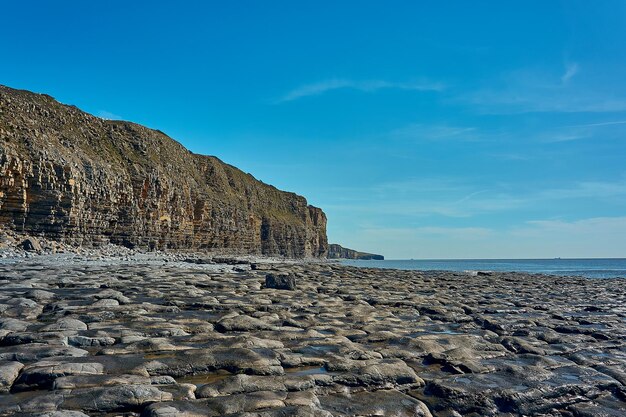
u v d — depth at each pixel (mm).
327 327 12203
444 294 24094
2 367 7227
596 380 8914
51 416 5797
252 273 30891
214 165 113938
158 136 87188
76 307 12875
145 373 7535
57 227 47531
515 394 7957
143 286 18875
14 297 13930
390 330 12312
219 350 8977
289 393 7207
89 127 66750
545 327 14234
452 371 9039
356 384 7895
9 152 43781
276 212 151000
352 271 43625
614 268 114312
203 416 6113
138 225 63156
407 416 6926
